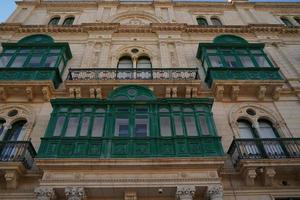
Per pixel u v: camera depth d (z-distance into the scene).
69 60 17.19
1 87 13.89
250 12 22.34
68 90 14.13
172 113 12.08
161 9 22.02
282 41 19.31
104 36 18.81
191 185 9.66
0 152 10.88
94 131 11.32
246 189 10.65
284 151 11.38
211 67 15.30
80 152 10.39
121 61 17.66
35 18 20.88
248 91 14.70
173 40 18.64
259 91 14.49
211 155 10.35
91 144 10.70
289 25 21.45
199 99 12.65
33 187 10.46
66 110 12.12
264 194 10.53
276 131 13.34
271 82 14.48
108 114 11.93
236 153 11.51
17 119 13.37
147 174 10.02
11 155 10.77
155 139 10.88
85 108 12.27
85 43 18.53
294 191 10.60
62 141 10.75
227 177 10.96
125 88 13.52
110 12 21.45
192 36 19.41
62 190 9.57
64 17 21.33
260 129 13.52
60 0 23.00
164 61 16.91
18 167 10.28
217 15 22.19
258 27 19.91
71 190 9.41
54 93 14.34
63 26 19.27
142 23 20.75
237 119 13.88
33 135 12.55
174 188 9.70
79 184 9.62
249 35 19.69
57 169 10.01
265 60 16.44
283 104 14.51
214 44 17.27
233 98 14.45
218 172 10.52
